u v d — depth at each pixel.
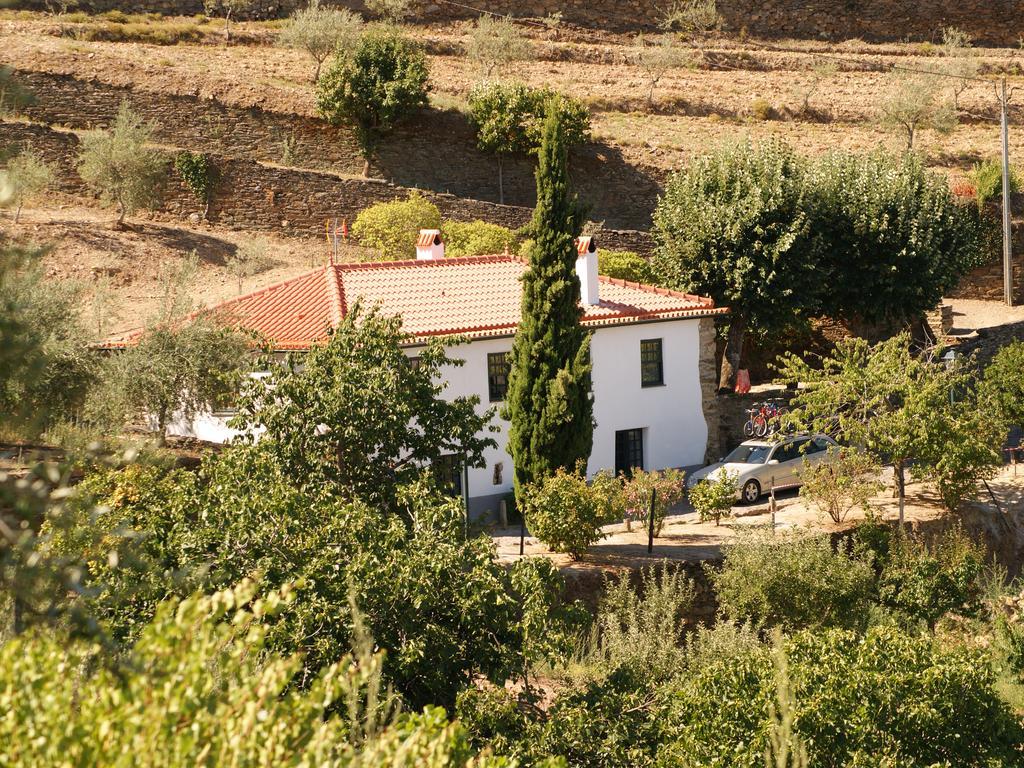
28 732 8.48
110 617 17.77
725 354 58.72
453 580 20.05
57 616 9.50
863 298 60.97
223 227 66.94
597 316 45.59
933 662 21.22
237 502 20.80
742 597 30.88
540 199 38.31
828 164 62.56
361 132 75.38
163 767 8.32
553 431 38.00
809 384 41.81
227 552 20.09
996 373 46.88
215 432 40.34
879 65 106.94
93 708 8.61
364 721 15.56
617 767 18.84
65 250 58.88
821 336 65.31
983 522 40.62
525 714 19.67
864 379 40.44
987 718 20.97
